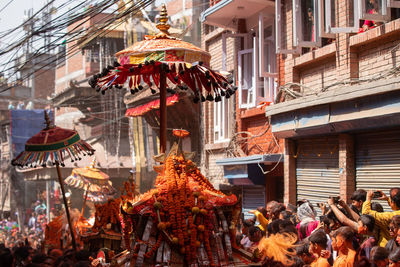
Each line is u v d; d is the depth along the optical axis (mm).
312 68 12711
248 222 8523
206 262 4172
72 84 28688
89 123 32000
